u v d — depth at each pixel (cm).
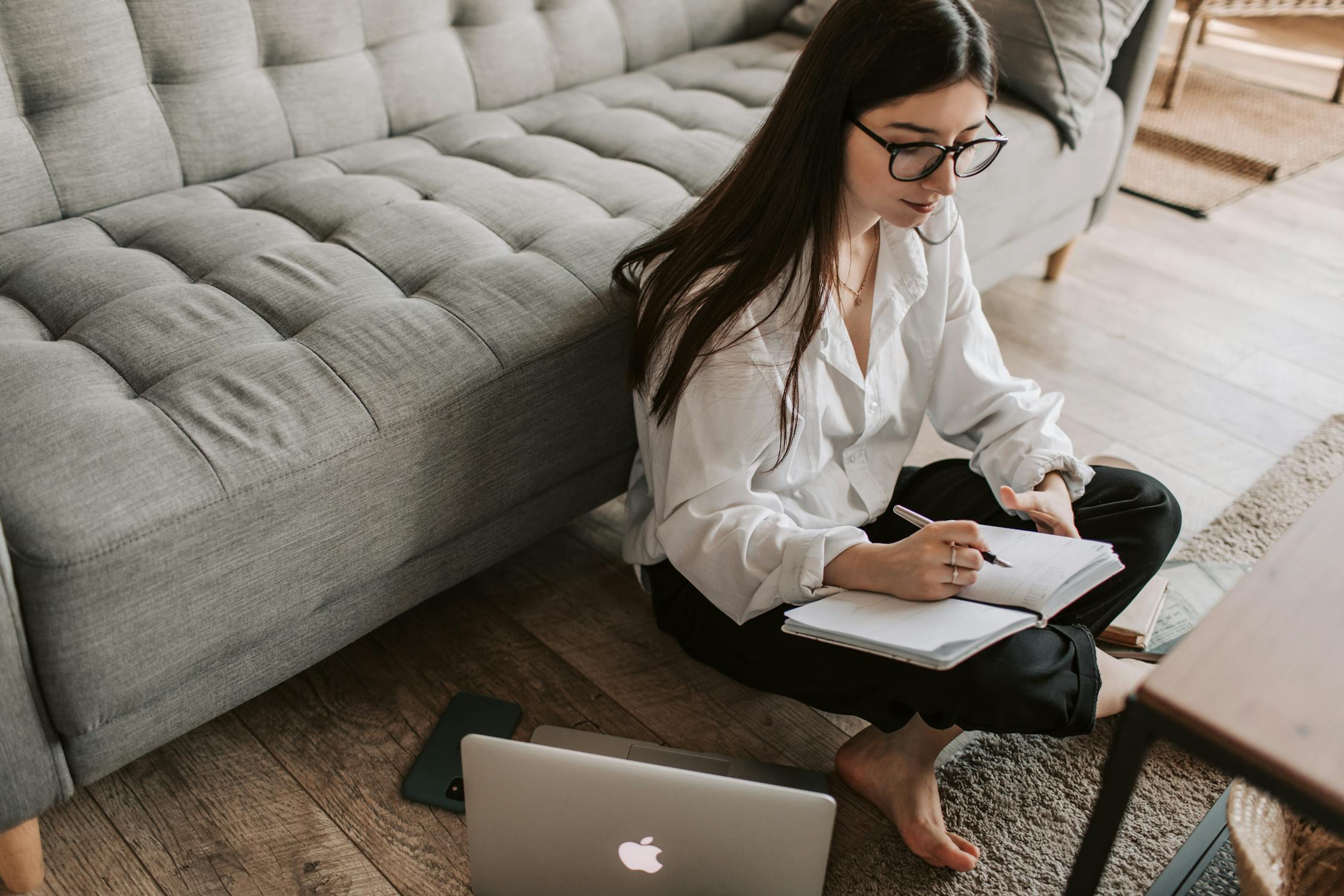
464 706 132
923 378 129
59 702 99
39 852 109
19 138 142
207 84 159
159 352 114
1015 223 197
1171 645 142
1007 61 193
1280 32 407
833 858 117
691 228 114
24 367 109
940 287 124
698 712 135
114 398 108
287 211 146
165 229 140
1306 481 177
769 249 104
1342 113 339
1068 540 107
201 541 101
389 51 179
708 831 99
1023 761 127
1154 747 129
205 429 105
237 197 155
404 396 114
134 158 152
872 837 119
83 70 145
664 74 209
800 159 100
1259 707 73
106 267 129
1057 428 129
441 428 118
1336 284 244
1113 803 81
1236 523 167
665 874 103
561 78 203
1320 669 76
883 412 124
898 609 100
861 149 98
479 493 127
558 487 141
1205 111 337
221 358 114
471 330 122
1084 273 243
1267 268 249
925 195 100
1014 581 100
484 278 129
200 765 125
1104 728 130
